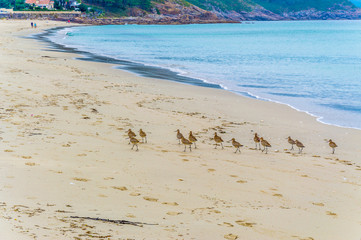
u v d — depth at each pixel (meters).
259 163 13.95
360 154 15.75
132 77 34.53
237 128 19.20
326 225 9.01
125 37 115.06
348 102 26.44
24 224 6.87
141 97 24.69
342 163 14.47
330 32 178.25
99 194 9.57
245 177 12.25
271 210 9.71
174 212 8.94
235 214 9.21
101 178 10.87
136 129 17.34
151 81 32.72
